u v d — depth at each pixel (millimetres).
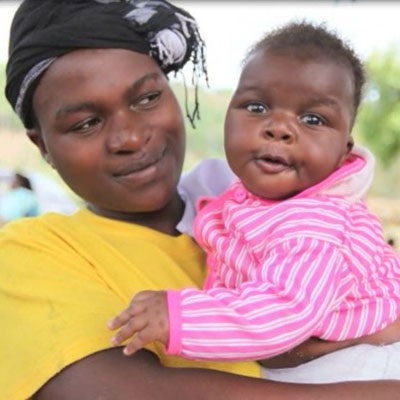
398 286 1681
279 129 1590
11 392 1483
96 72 1673
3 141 12070
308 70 1592
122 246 1780
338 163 1663
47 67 1700
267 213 1615
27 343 1519
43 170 11422
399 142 10297
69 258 1680
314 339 1611
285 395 1430
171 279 1736
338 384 1471
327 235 1528
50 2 1720
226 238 1702
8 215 6594
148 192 1792
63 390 1457
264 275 1471
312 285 1449
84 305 1550
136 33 1713
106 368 1456
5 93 1865
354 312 1596
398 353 1627
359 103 1729
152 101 1756
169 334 1352
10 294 1629
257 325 1393
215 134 11828
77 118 1701
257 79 1619
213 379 1440
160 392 1425
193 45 1854
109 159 1732
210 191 2049
